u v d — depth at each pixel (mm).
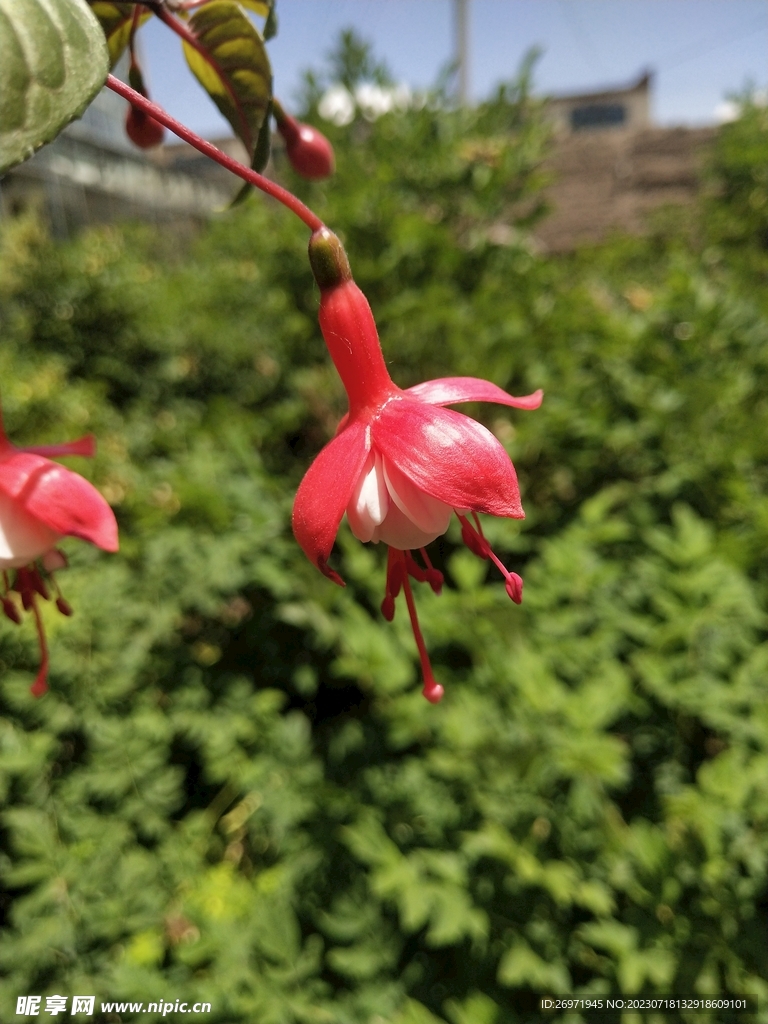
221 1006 189
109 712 250
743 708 218
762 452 278
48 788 236
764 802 191
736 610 234
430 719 231
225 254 604
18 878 206
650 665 219
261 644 311
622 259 657
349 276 100
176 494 295
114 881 218
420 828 228
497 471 89
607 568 238
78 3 64
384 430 94
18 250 543
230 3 103
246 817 260
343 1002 201
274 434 372
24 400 376
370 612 311
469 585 240
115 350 523
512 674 216
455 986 204
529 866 187
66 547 287
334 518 89
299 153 130
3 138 61
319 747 296
